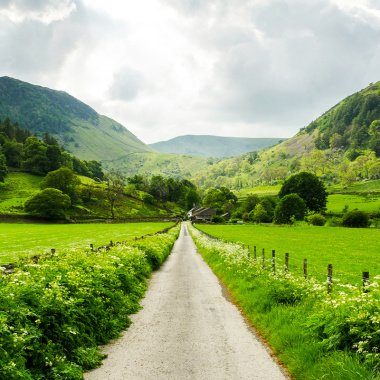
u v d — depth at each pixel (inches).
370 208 5315.0
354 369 210.2
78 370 237.8
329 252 1375.5
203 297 534.0
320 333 280.7
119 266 513.7
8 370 180.4
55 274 324.8
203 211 6279.5
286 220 3951.8
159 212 6284.5
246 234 2645.2
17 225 3548.2
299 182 4574.3
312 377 225.8
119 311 396.5
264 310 398.3
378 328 229.8
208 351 296.0
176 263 1015.0
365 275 313.7
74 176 5447.8
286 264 545.6
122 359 278.4
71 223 4276.6
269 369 257.0
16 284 256.5
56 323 252.4
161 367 261.3
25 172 6412.4
